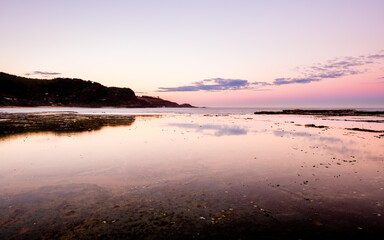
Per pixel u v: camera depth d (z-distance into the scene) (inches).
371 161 550.0
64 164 502.0
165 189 360.5
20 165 492.7
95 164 503.2
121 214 276.2
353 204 311.4
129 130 1167.6
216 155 600.7
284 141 840.3
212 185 379.6
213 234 233.5
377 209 296.4
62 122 1630.2
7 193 341.1
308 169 478.6
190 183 388.5
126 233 233.9
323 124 1620.3
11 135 946.1
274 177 424.5
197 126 1427.2
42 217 268.1
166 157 573.6
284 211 288.4
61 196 330.6
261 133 1079.6
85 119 2015.3
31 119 1926.7
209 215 275.3
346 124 1612.9
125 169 467.2
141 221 259.4
